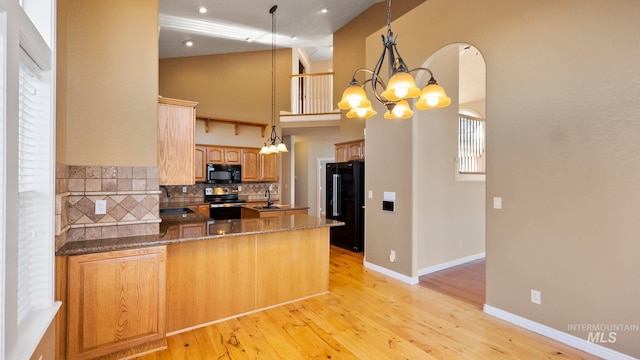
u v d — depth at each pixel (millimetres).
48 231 1858
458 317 3012
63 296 2070
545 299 2641
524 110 2781
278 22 5816
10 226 1294
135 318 2311
